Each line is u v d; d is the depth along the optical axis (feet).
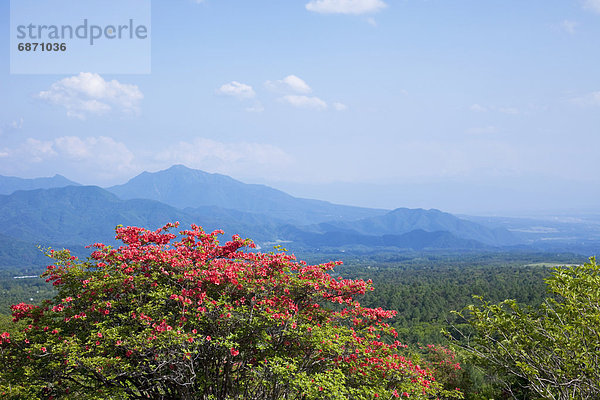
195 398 27.30
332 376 25.75
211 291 27.48
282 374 24.61
